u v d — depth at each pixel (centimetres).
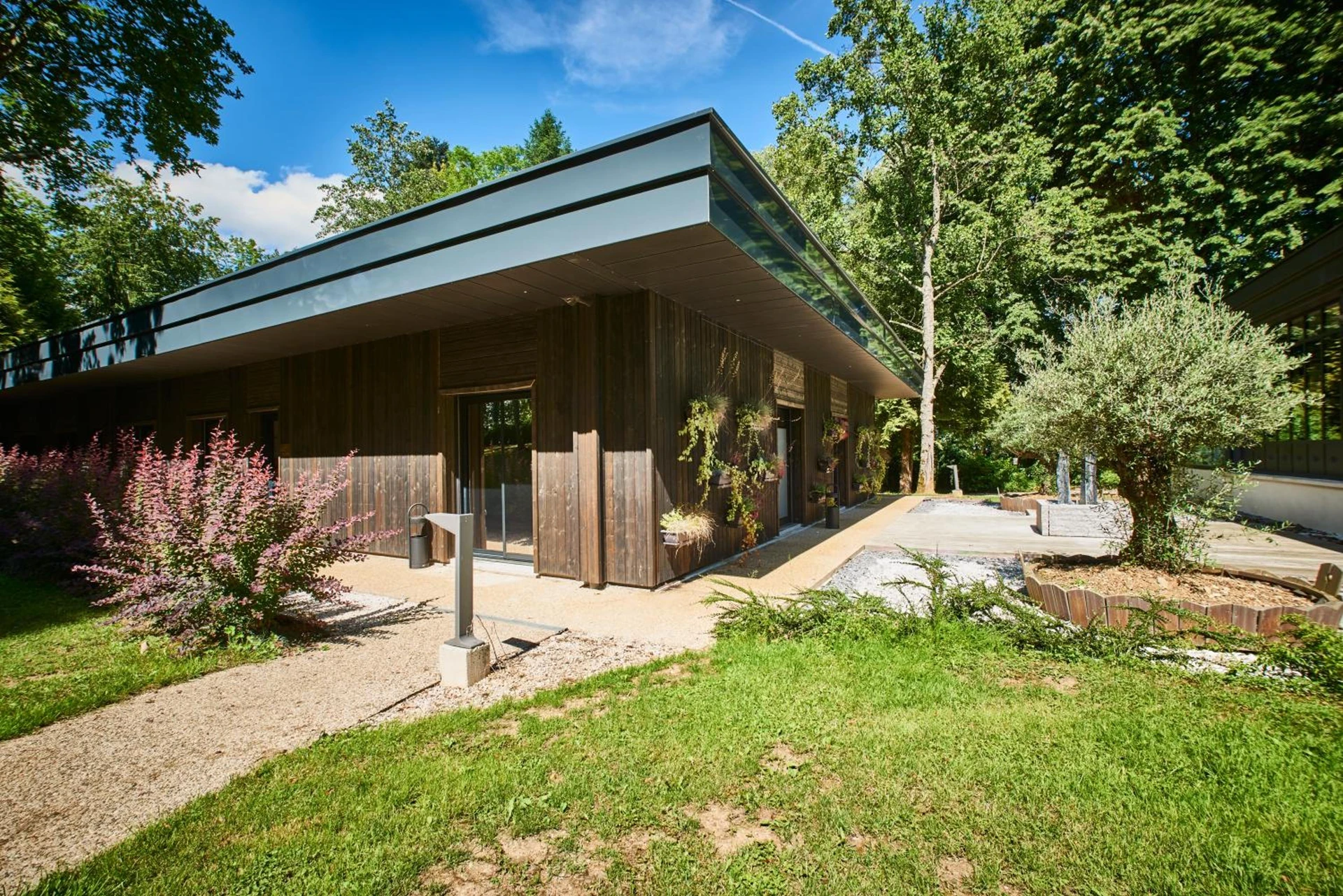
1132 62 1658
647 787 224
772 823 201
